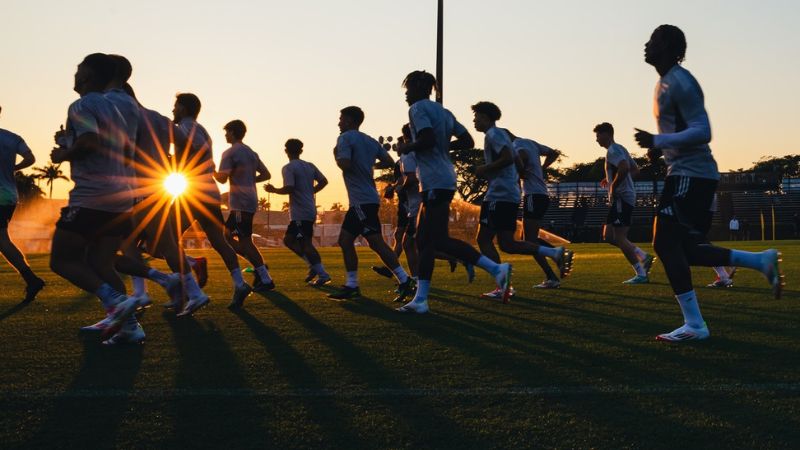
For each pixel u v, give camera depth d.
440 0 19.44
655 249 5.36
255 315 6.70
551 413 3.36
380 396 3.66
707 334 5.23
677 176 5.23
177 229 6.94
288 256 20.89
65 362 4.52
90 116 4.76
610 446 2.93
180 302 6.52
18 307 7.34
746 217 61.44
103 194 4.89
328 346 5.04
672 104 5.17
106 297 5.13
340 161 7.98
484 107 8.08
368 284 10.16
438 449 2.91
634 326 5.92
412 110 6.64
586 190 69.75
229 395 3.69
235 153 8.96
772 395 3.66
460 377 4.07
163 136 6.54
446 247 6.69
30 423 3.24
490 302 7.68
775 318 6.29
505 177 8.12
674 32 5.18
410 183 9.35
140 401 3.58
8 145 7.89
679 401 3.56
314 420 3.28
